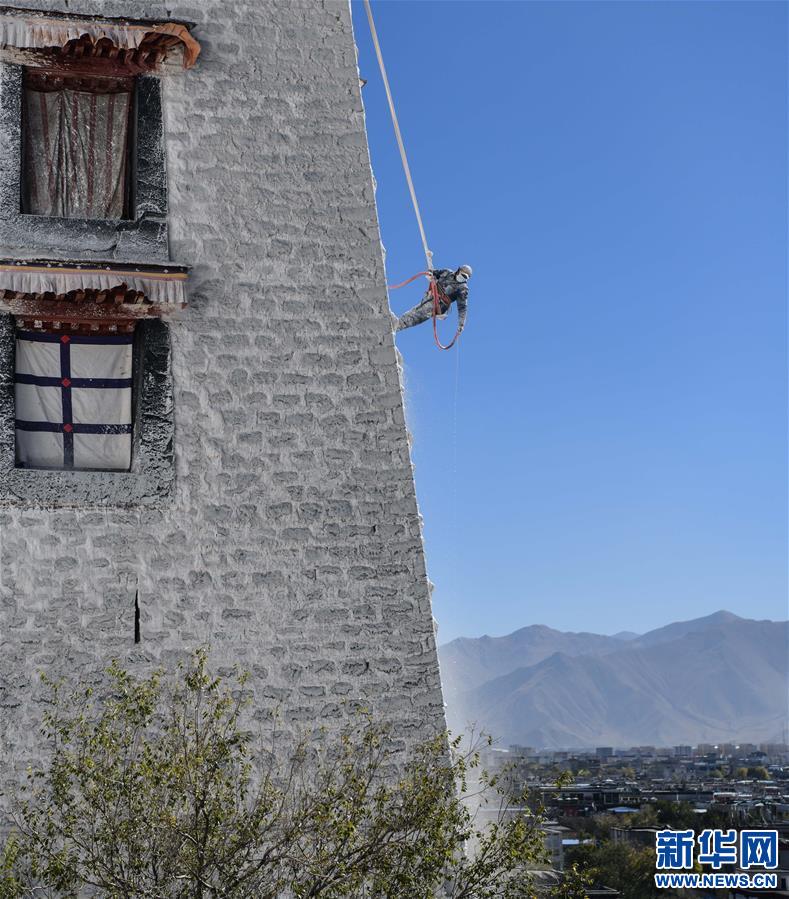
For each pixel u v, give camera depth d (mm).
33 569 11133
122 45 12570
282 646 11422
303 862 9727
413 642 11703
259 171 12867
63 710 10789
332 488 12008
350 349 12500
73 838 9484
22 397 11797
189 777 9570
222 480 11789
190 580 11422
